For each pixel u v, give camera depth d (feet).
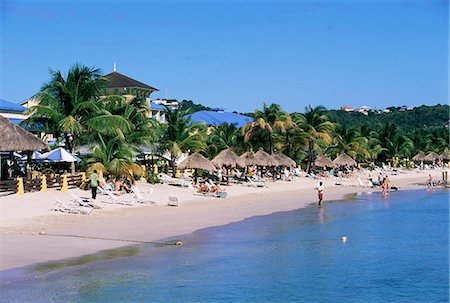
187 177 195.83
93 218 104.58
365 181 240.94
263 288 62.95
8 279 62.34
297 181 222.07
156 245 83.71
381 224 115.03
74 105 156.04
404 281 67.87
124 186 141.28
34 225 93.50
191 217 113.91
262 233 98.73
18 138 130.41
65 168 169.48
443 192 200.85
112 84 251.80
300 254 81.51
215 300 58.08
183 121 189.47
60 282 61.67
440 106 602.85
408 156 368.07
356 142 294.25
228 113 343.05
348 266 75.10
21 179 123.44
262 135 220.84
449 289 65.05
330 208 142.41
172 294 58.95
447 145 392.27
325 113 254.27
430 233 103.50
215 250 81.82
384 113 629.92
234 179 201.98
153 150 177.88
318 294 61.93
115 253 76.89
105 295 57.67
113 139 149.07
